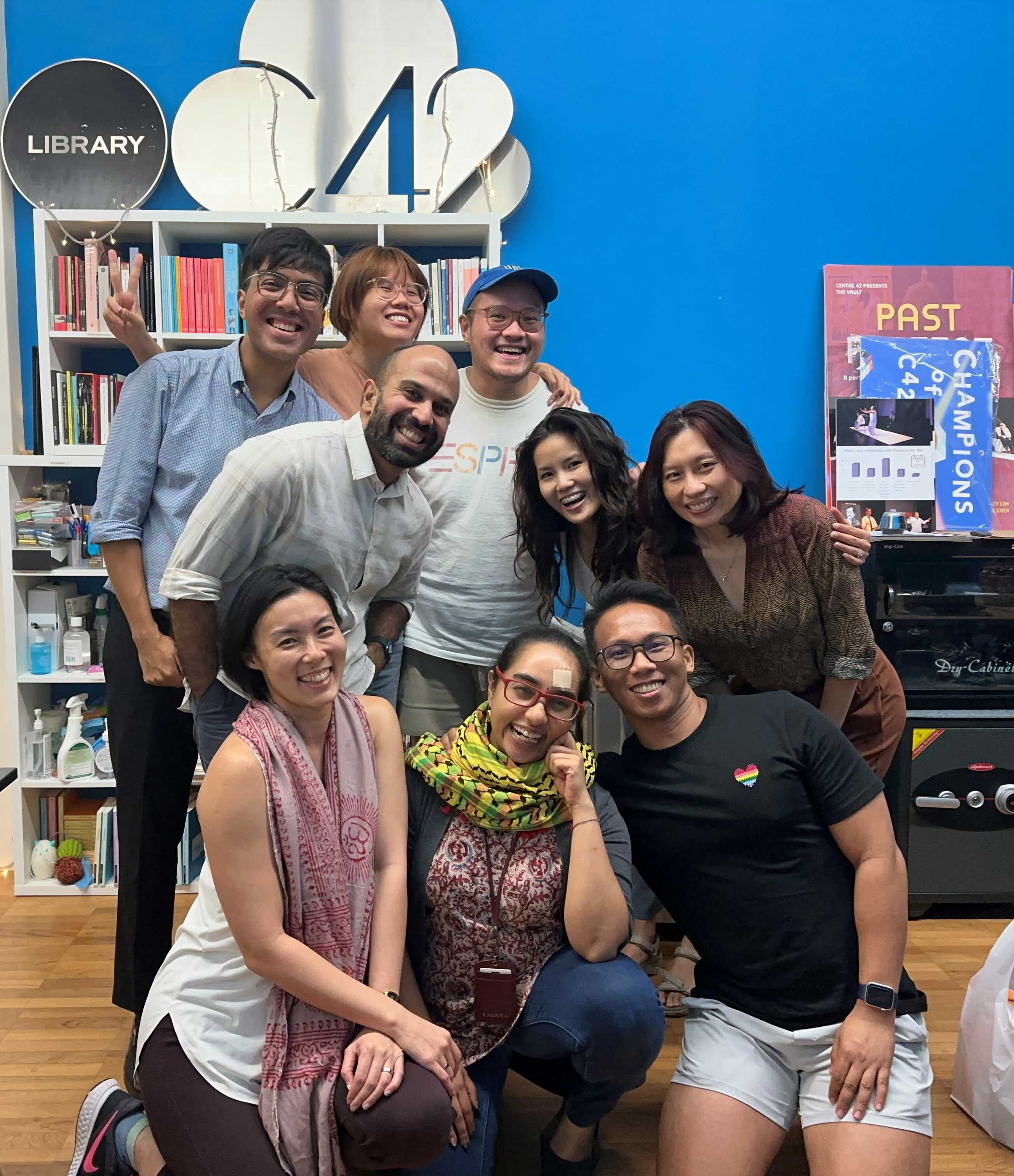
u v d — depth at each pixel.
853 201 3.25
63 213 2.89
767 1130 1.56
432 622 2.23
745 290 3.26
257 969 1.36
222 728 1.76
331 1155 1.33
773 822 1.58
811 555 1.92
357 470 1.64
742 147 3.22
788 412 3.29
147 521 1.88
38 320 2.94
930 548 2.73
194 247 3.13
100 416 2.98
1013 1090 1.76
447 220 2.93
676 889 1.68
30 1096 1.92
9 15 3.08
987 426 3.25
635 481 2.05
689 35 3.19
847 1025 1.55
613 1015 1.48
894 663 2.75
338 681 1.44
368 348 2.20
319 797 1.41
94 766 3.00
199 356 1.90
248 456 1.59
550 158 3.20
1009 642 2.77
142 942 1.98
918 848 2.76
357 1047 1.36
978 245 3.28
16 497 2.92
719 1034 1.65
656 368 3.26
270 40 3.08
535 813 1.56
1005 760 2.74
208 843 1.36
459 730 1.66
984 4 3.23
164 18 3.09
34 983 2.40
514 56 3.16
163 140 3.06
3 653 3.03
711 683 2.15
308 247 1.83
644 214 3.22
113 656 1.97
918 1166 1.48
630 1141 1.81
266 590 1.40
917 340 3.23
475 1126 1.48
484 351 2.17
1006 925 2.77
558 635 1.61
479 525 2.20
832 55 3.21
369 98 3.10
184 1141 1.32
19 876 2.96
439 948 1.57
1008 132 3.26
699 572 2.00
